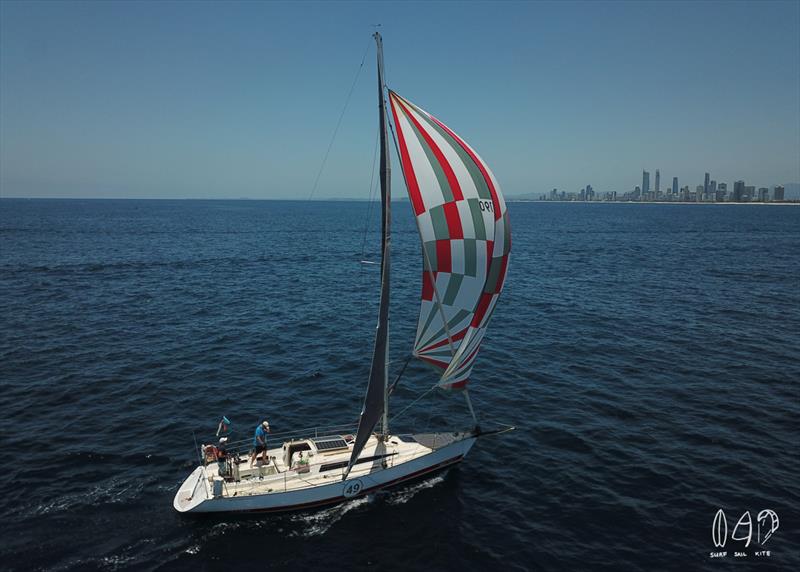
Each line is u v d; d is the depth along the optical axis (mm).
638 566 16562
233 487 18672
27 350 35344
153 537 17453
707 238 123062
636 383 30984
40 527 17719
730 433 24812
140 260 77875
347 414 27047
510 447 23938
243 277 65375
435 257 19656
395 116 18812
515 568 16516
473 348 21594
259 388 30062
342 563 16625
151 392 29047
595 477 21469
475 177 19734
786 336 39688
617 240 118938
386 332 19719
